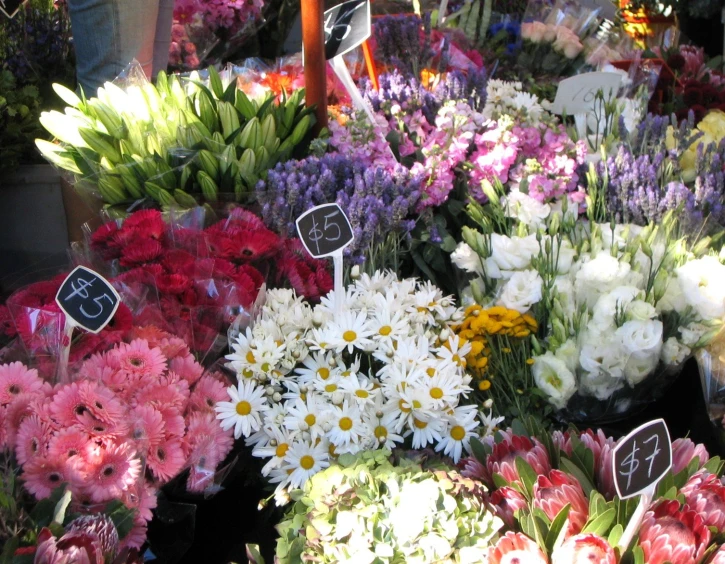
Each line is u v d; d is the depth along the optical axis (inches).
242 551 57.8
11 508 43.4
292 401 59.2
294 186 70.1
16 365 53.3
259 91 105.0
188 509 55.5
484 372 65.7
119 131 83.0
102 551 42.8
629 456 41.8
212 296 65.0
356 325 61.2
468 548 43.6
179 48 146.5
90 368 55.8
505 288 68.9
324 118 86.8
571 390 65.0
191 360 59.5
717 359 68.0
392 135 88.5
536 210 74.9
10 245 118.2
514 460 50.8
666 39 168.1
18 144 115.5
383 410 57.8
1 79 119.0
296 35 171.8
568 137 91.7
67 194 114.7
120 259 67.5
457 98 95.3
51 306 59.9
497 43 138.6
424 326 66.4
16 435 50.0
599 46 132.0
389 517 44.7
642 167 76.6
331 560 43.9
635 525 41.8
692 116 87.4
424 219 82.1
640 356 64.5
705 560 43.6
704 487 47.8
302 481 56.3
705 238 71.9
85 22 104.8
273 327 61.8
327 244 59.7
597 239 70.1
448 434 58.9
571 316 66.9
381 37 113.3
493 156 84.3
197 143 80.4
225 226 73.0
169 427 53.7
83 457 48.0
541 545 43.6
